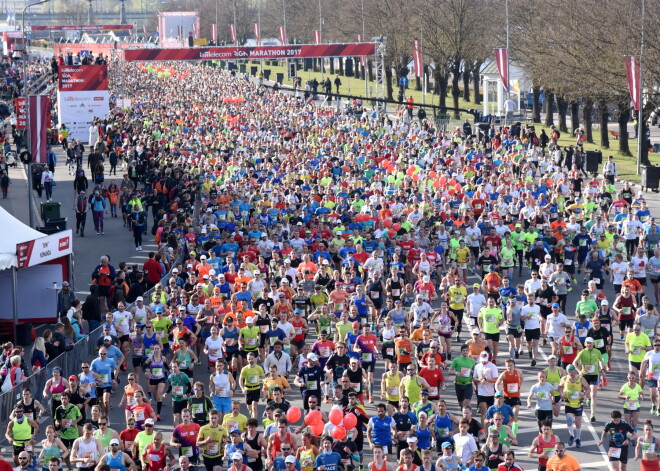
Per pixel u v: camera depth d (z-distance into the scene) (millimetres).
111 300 103688
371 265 107875
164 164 180750
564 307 102500
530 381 86562
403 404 65562
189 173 175500
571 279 121375
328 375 76438
